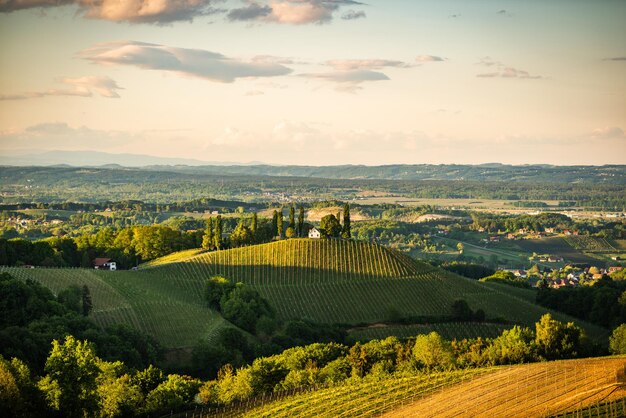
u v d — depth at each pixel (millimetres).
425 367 125375
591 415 86688
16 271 170750
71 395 100875
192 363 140875
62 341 127812
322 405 104062
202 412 106438
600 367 112250
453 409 95438
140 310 162500
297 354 132875
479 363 130500
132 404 105000
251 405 109250
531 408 92250
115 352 130750
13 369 100688
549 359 134500
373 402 102750
